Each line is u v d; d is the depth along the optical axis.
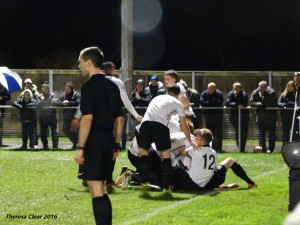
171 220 11.58
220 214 11.98
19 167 18.98
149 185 14.83
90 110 9.66
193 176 14.69
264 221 11.36
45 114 24.88
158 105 14.54
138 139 15.02
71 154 22.70
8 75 21.69
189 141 14.58
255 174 17.97
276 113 24.22
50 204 13.26
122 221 11.66
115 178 16.92
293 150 10.65
